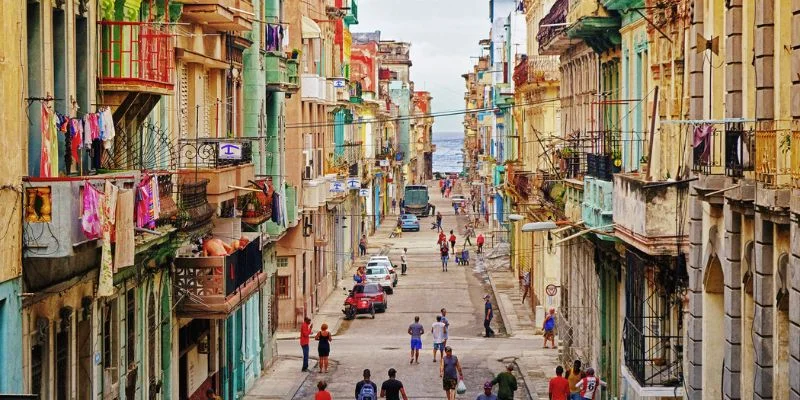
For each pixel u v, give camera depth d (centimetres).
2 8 2191
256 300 4872
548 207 5531
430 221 13538
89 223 2306
